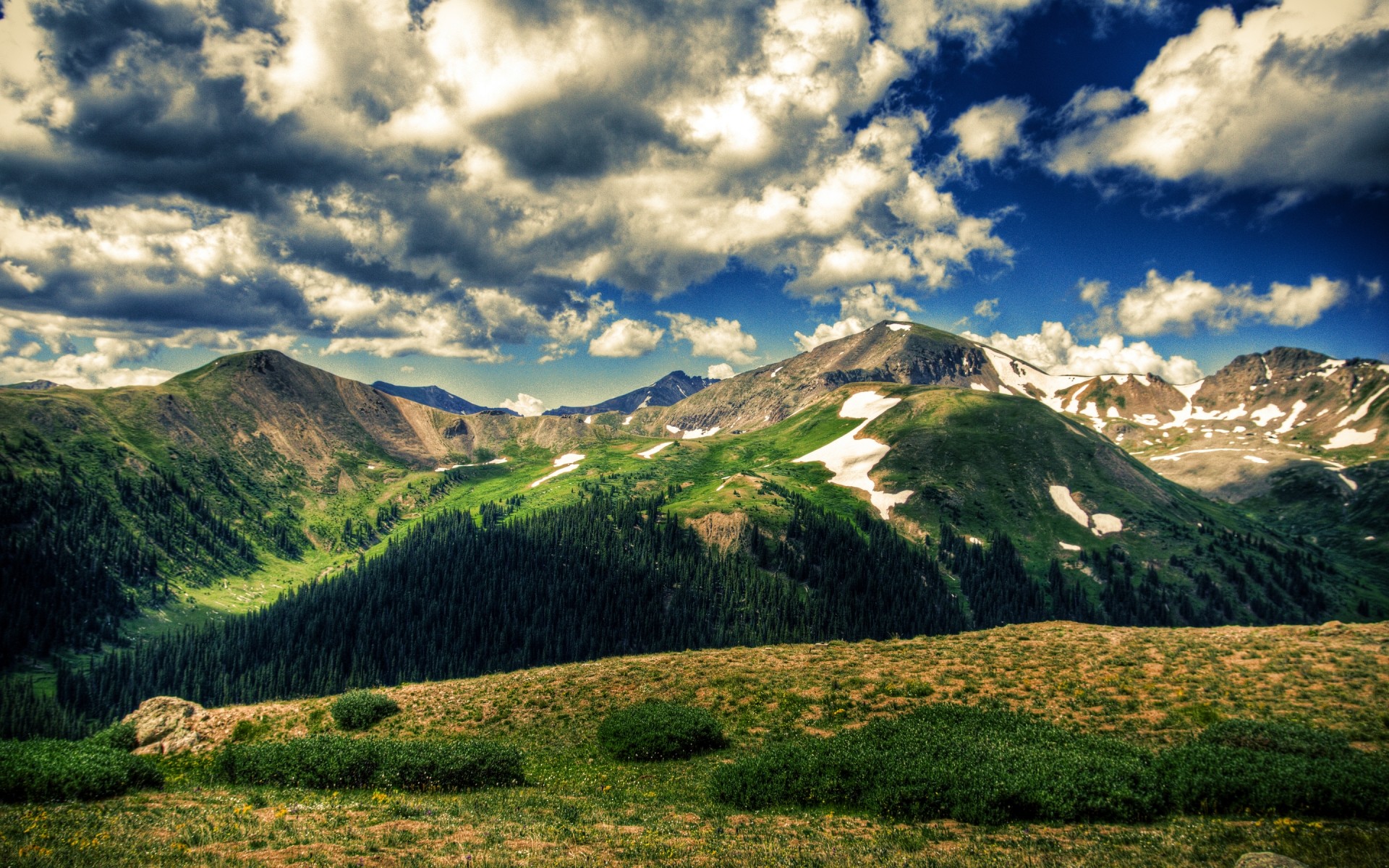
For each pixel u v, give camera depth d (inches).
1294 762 953.5
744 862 751.1
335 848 759.7
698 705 1611.7
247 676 7140.8
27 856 711.1
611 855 775.1
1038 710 1391.5
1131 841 806.5
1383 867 691.4
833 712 1489.9
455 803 1050.1
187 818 910.4
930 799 959.6
